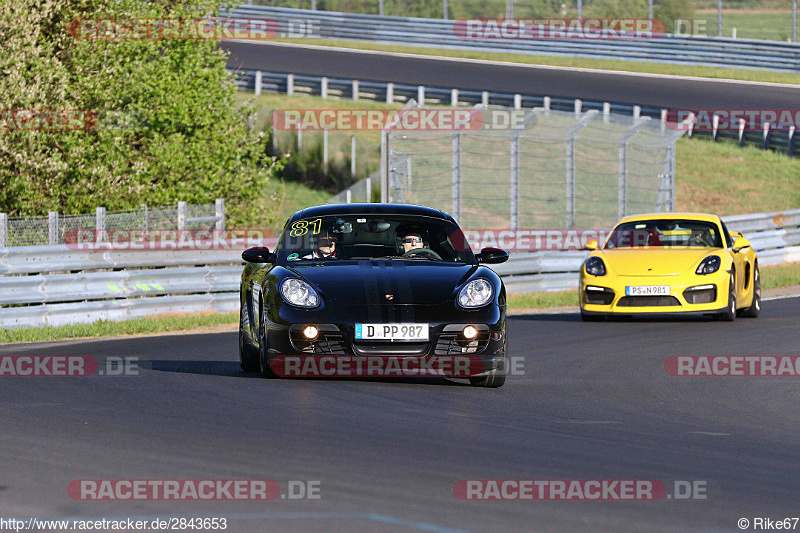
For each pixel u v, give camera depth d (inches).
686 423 1061.1
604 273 2084.2
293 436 936.9
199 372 1371.8
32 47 2876.5
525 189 4399.6
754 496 748.0
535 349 1679.4
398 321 1196.5
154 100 3275.1
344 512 687.1
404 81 5221.5
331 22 6353.3
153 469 803.4
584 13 6481.3
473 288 1238.3
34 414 1039.0
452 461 847.1
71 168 2960.1
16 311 2071.9
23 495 725.3
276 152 4591.5
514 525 663.1
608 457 875.4
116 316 2246.6
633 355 1601.9
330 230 1373.0
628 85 5319.9
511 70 5684.1
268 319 1247.5
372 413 1062.4
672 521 678.5
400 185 3420.3
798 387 1317.7
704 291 2032.5
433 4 6791.3
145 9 3228.3
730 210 4340.6
